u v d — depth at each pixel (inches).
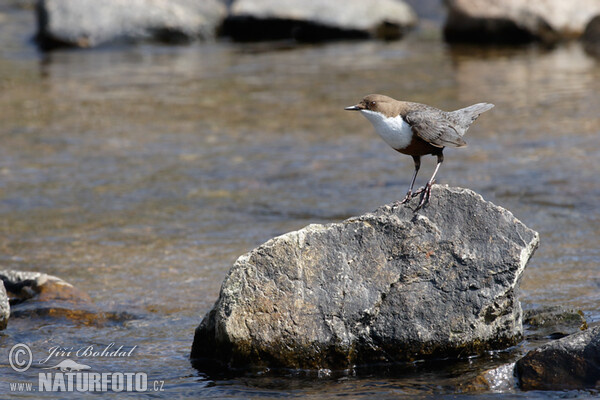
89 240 452.8
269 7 1112.2
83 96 801.6
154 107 759.7
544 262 400.2
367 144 644.1
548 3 1051.9
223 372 290.0
